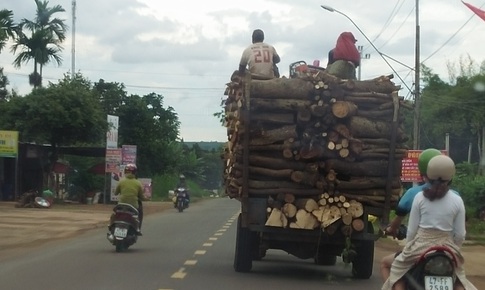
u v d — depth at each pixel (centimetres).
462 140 5450
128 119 5797
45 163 4147
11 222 2614
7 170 4094
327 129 1138
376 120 1150
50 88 4069
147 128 5812
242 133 1138
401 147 1165
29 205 3609
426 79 5175
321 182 1147
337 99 1127
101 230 2386
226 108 1362
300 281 1227
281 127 1140
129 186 1631
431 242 646
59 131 4069
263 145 1146
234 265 1319
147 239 2000
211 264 1410
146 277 1203
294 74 1290
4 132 3678
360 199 1157
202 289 1089
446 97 4959
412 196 719
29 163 4253
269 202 1163
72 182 4566
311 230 1166
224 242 1912
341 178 1166
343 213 1151
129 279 1177
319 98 1128
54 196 4175
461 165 3909
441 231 646
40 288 1073
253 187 1162
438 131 5088
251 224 1173
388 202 1157
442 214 645
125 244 1623
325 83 1127
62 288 1074
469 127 5062
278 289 1120
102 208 3769
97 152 4416
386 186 1154
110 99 5769
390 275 674
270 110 1140
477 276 1405
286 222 1157
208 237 2080
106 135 4231
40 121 3975
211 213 3669
